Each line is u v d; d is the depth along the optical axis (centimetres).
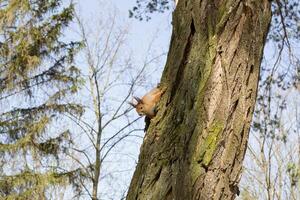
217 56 450
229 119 433
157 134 448
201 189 415
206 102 436
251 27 461
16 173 2436
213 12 464
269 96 1115
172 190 423
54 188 2462
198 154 422
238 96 441
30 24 2589
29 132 2516
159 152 438
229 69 445
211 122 430
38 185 2402
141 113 459
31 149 2469
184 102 445
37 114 2606
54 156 2541
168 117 449
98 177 2814
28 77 2595
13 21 2539
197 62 454
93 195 2750
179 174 424
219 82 441
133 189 442
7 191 2408
